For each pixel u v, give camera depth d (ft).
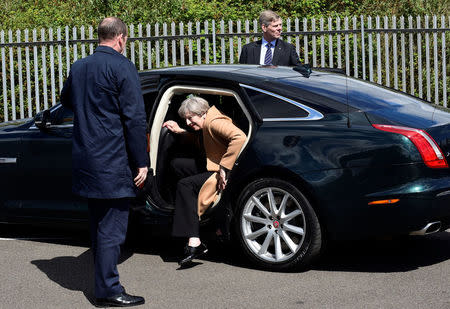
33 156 19.34
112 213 14.16
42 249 19.40
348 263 16.99
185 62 39.19
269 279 15.88
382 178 15.17
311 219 15.78
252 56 26.71
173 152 18.08
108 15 41.19
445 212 15.23
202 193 16.85
